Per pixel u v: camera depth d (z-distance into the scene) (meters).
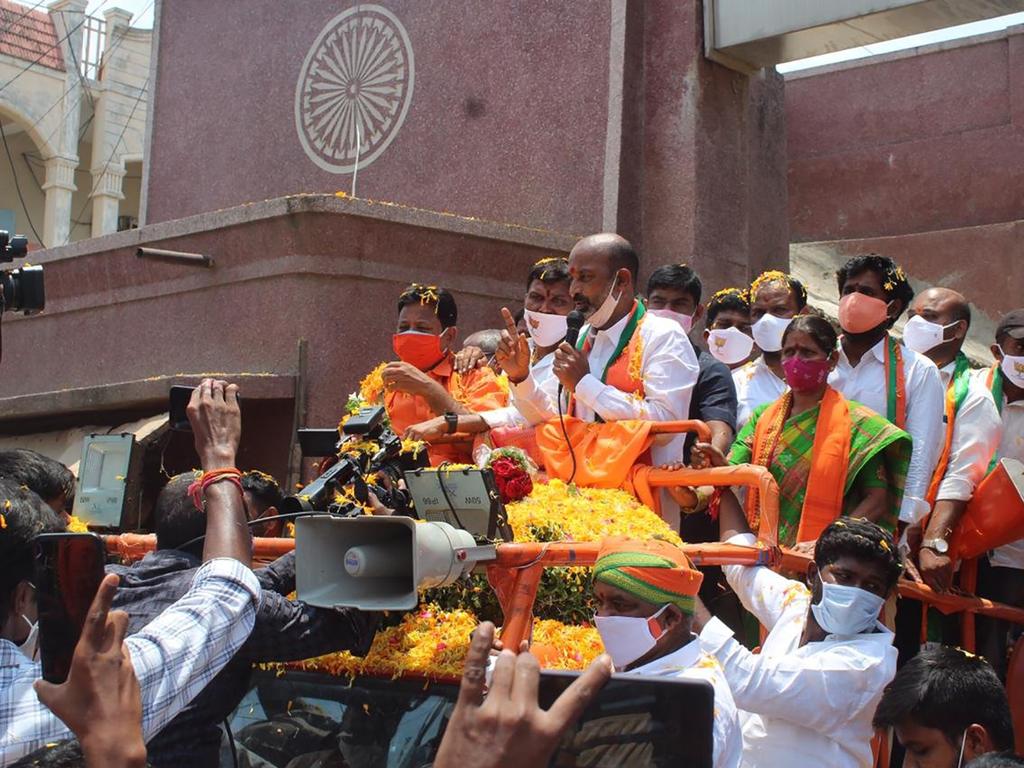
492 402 5.38
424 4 10.00
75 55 22.38
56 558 2.05
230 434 3.04
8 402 8.41
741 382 6.02
